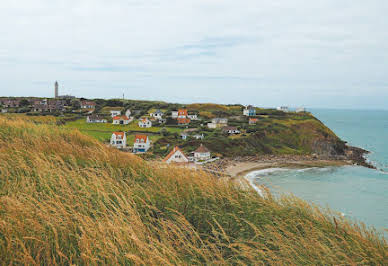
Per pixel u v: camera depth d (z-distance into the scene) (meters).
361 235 5.71
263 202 6.82
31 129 12.65
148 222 5.59
